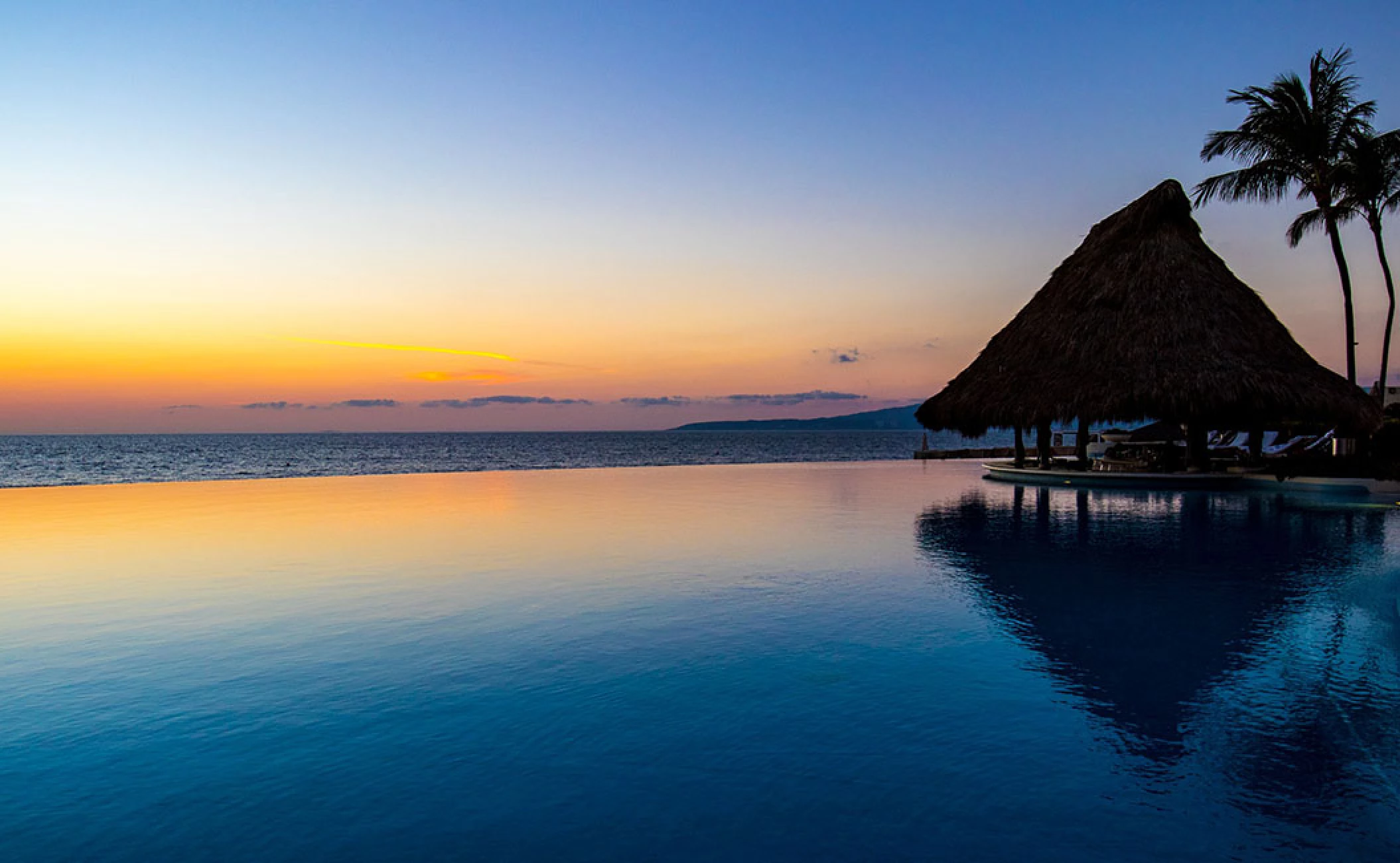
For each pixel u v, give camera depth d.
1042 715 3.03
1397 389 19.06
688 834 2.17
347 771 2.56
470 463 46.59
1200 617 4.57
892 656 3.79
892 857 2.05
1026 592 5.24
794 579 5.67
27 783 2.48
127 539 7.69
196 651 3.89
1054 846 2.11
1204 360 14.02
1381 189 19.20
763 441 136.12
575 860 2.04
